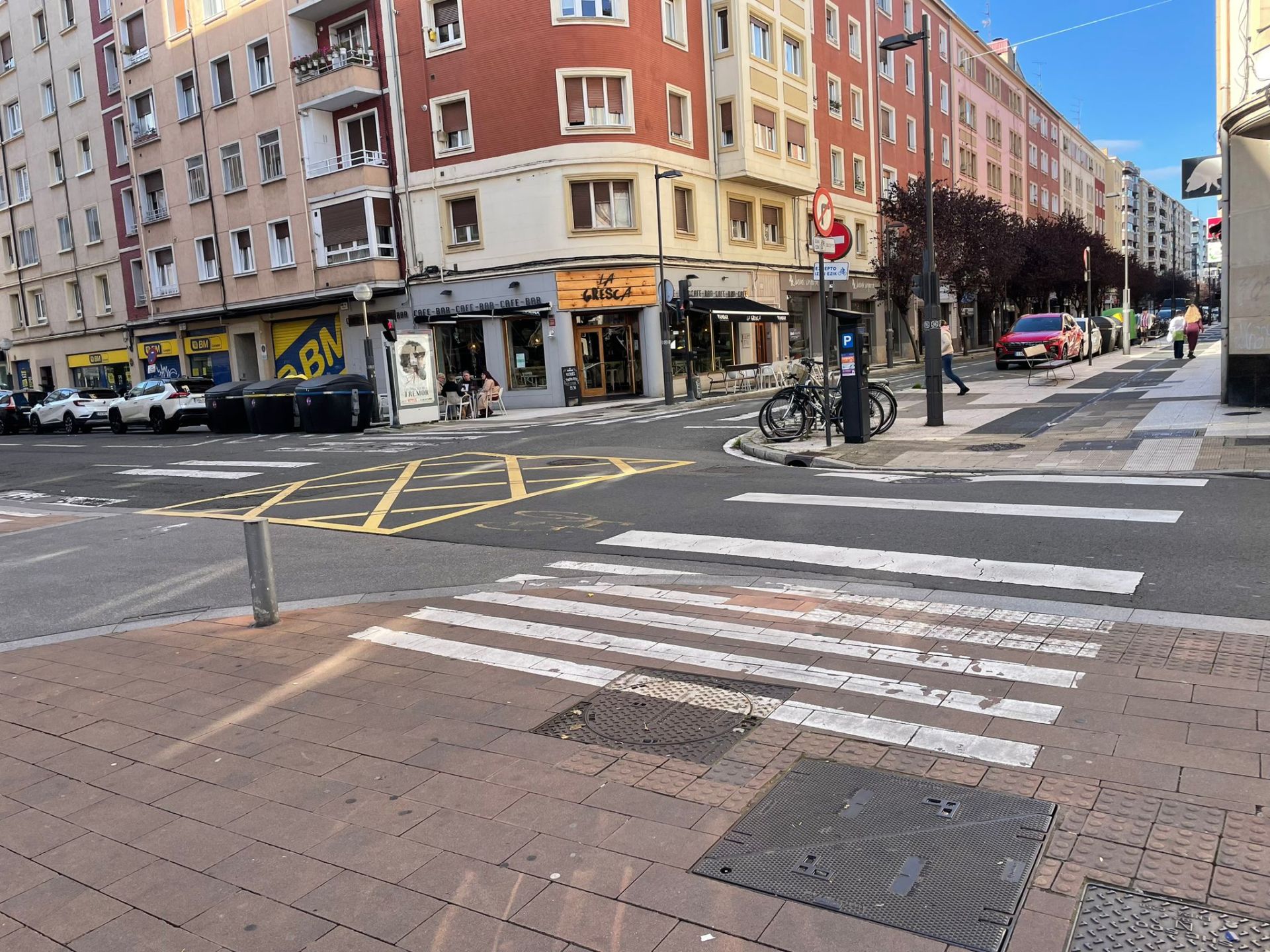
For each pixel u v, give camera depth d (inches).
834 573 255.0
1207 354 1139.3
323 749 157.3
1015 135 2554.1
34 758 162.2
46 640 242.4
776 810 127.5
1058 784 129.4
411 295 1177.4
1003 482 373.4
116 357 1605.6
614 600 242.1
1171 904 102.2
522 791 137.7
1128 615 201.5
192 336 1471.5
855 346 497.0
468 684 184.5
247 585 293.6
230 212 1334.9
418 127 1144.8
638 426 729.6
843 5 1546.5
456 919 107.4
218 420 1015.6
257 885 117.5
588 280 1088.2
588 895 110.3
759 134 1256.8
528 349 1124.5
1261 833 114.3
